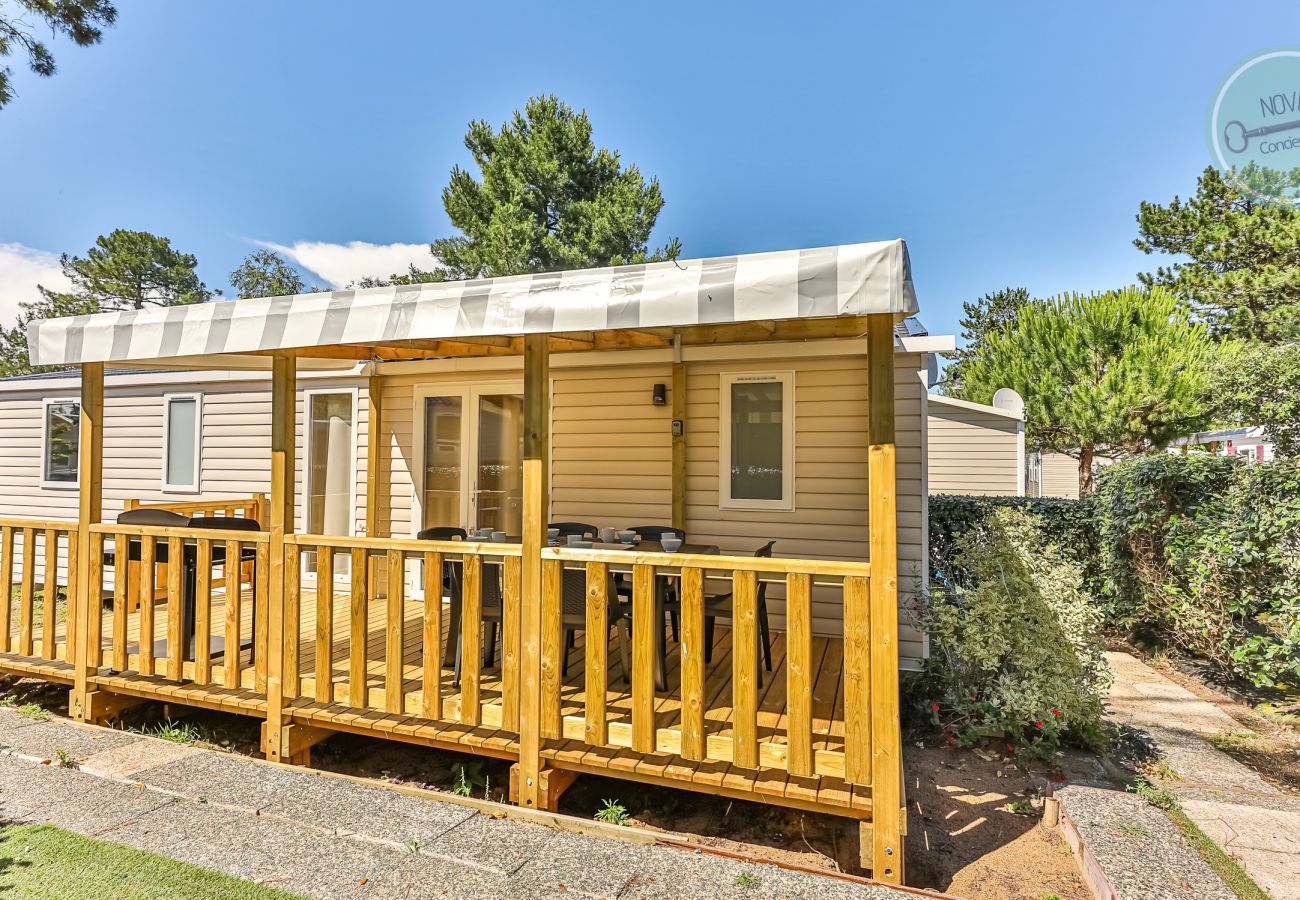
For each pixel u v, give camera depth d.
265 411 7.88
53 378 9.33
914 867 3.09
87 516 4.67
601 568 3.40
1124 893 2.62
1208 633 5.88
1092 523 7.75
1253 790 3.88
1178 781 4.01
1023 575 4.75
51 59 7.73
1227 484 5.83
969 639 4.53
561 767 3.51
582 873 2.76
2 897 2.52
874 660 2.94
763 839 3.39
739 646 3.16
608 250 16.06
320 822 3.13
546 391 3.55
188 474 8.29
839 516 5.64
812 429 5.72
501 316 3.36
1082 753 4.41
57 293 30.62
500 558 3.62
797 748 3.06
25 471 9.64
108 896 2.54
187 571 4.64
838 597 5.62
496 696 4.00
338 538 3.96
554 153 16.33
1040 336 11.54
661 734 3.34
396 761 4.28
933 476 11.88
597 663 3.40
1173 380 9.82
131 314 4.41
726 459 5.95
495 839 3.03
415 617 6.11
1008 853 3.21
